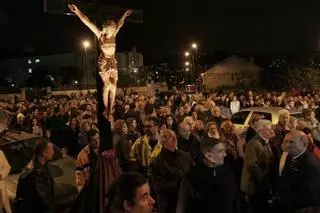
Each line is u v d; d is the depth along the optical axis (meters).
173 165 6.37
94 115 12.47
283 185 5.81
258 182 6.96
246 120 14.00
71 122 13.03
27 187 5.41
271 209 6.73
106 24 4.87
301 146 5.58
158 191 6.30
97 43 4.91
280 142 7.77
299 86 44.28
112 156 4.83
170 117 10.78
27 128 14.41
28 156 8.13
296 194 5.59
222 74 59.81
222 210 5.15
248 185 7.04
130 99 21.75
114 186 2.66
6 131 8.87
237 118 14.45
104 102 4.88
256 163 6.97
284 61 50.50
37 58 81.12
